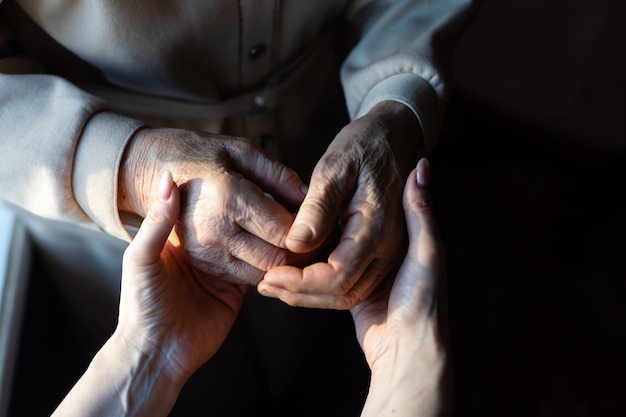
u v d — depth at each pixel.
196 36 0.59
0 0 0.54
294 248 0.53
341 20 0.70
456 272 1.07
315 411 0.94
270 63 0.65
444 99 0.63
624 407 0.93
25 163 0.56
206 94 0.65
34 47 0.60
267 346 0.85
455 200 1.16
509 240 1.11
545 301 1.04
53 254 0.69
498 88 1.22
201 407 0.83
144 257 0.52
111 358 0.54
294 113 0.70
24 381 0.65
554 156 1.23
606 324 1.01
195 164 0.54
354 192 0.56
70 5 0.55
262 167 0.56
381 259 0.56
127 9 0.55
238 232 0.54
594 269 1.07
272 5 0.60
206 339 0.57
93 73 0.63
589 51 1.07
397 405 0.54
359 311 0.59
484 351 0.99
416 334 0.56
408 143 0.59
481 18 1.13
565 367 0.97
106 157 0.55
